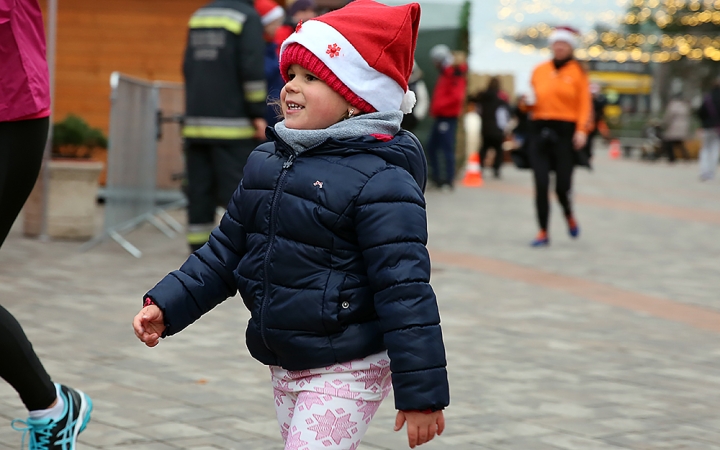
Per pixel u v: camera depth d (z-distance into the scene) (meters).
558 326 6.59
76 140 9.70
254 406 4.56
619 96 42.59
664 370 5.52
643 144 33.88
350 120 2.75
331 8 10.52
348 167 2.69
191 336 5.95
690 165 30.86
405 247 2.62
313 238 2.68
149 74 13.07
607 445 4.17
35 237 9.63
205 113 8.16
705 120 22.98
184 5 13.01
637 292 8.01
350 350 2.69
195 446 3.96
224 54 8.11
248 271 2.78
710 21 41.06
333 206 2.66
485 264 9.15
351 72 2.76
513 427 4.38
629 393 5.02
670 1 41.22
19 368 3.39
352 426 2.70
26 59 3.35
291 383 2.78
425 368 2.57
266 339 2.75
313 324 2.68
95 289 7.21
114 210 8.94
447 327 6.42
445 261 9.26
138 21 13.02
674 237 11.82
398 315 2.59
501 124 20.80
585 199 16.75
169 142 10.77
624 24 41.78
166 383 4.90
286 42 2.83
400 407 2.58
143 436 4.06
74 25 12.99
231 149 8.20
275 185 2.75
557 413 4.62
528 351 5.85
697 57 41.53
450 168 16.92
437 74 17.95
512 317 6.84
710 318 7.04
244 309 6.81
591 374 5.37
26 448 3.79
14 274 7.67
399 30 2.81
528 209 14.54
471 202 15.24
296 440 2.65
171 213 12.34
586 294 7.84
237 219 2.87
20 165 3.40
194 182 8.41
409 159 2.76
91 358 5.32
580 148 10.59
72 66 13.05
